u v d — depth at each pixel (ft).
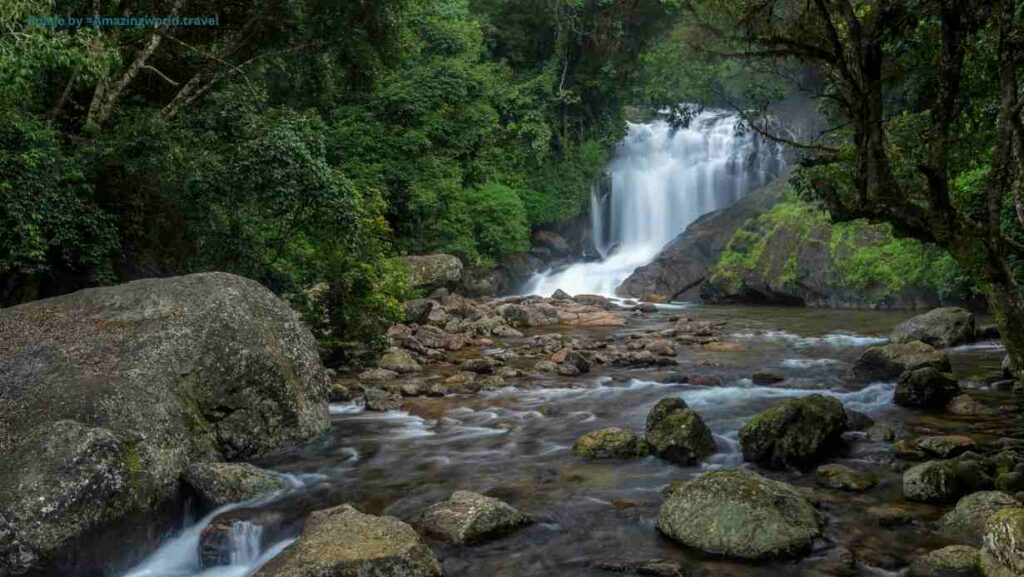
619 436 28.89
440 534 21.12
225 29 64.18
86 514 20.65
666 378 43.34
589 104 113.19
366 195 75.41
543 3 110.01
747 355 52.60
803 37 25.71
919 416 33.06
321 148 52.06
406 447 30.45
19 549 19.33
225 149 49.67
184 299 30.27
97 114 51.55
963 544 19.66
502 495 24.52
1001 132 23.88
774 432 27.04
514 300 85.46
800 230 88.33
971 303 74.90
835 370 46.16
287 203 46.21
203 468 24.62
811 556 19.48
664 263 97.60
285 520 23.04
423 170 86.38
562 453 29.25
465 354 54.39
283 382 30.66
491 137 100.37
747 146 109.29
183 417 26.61
